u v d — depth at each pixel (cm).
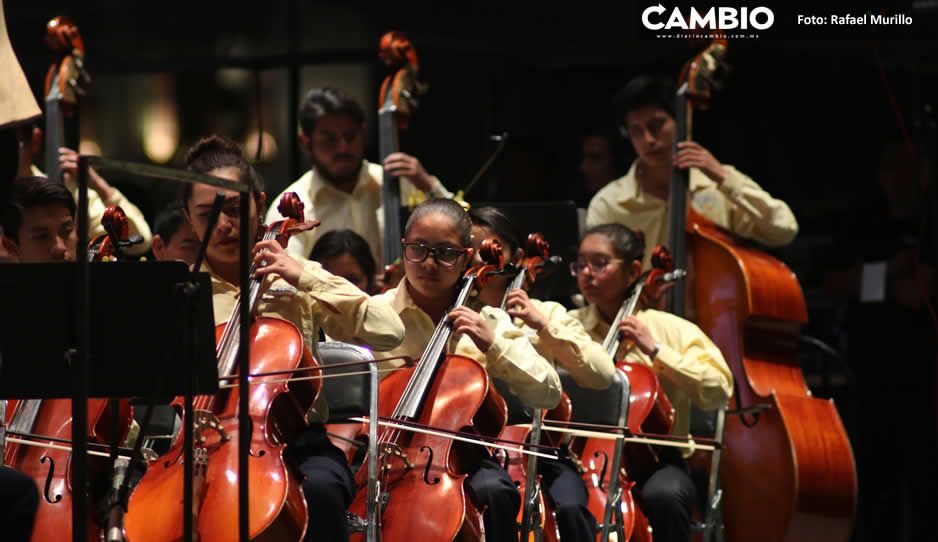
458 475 1254
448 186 2483
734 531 1847
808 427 1838
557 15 2500
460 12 2484
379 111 1945
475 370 1334
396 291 1446
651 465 1628
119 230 1274
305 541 1201
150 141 2486
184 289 1032
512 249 1595
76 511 995
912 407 2177
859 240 2267
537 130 2517
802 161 2497
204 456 1158
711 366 1691
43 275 1049
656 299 1802
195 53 2472
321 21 2466
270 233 1302
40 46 2409
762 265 1923
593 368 1510
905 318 2188
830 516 1834
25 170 1812
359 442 1331
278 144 2475
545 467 1500
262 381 1201
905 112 2445
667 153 2003
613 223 1742
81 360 994
